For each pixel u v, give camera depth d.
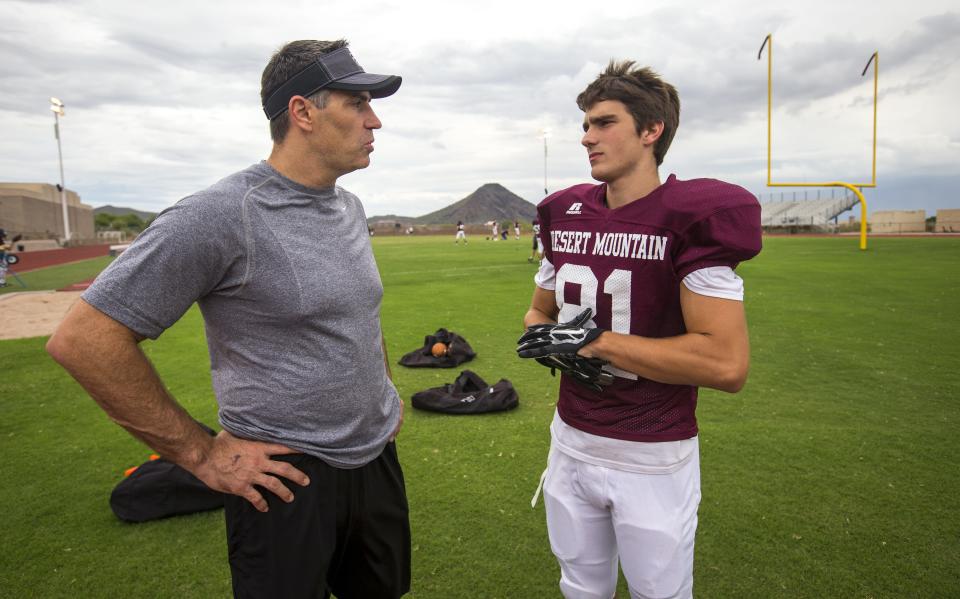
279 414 1.55
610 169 1.65
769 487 3.19
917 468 3.41
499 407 4.44
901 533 2.74
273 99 1.58
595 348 1.59
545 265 2.04
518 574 2.51
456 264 18.69
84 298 1.34
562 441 1.83
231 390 1.56
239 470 1.50
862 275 13.22
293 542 1.56
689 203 1.54
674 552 1.67
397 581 1.89
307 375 1.55
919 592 2.33
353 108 1.59
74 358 1.32
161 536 2.83
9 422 4.38
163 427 1.42
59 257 28.91
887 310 8.67
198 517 2.99
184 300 1.42
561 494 1.85
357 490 1.71
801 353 6.17
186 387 5.21
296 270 1.51
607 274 1.68
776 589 2.36
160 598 2.38
